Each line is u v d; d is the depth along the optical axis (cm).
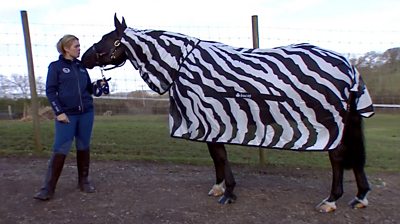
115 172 558
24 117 1113
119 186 495
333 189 423
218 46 436
